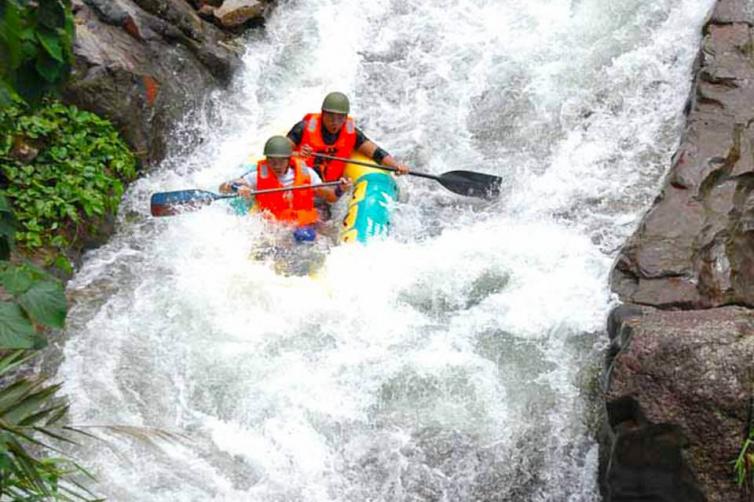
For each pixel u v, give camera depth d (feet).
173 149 47.37
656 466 29.86
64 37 28.81
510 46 50.31
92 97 44.24
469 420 33.88
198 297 38.70
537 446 33.42
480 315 37.45
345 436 33.71
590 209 42.50
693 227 37.19
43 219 40.32
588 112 46.73
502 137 47.24
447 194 45.75
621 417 30.37
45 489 25.81
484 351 36.04
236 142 48.42
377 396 34.68
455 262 39.81
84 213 41.55
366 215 42.60
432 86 50.03
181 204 43.01
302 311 37.88
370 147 45.65
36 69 28.60
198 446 33.35
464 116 48.47
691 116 41.63
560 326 36.27
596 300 36.91
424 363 35.60
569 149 45.62
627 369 30.12
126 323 37.68
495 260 39.78
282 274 40.34
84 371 35.53
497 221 43.34
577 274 38.42
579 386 34.55
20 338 24.08
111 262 41.09
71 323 37.55
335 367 35.60
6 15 25.64
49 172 41.81
